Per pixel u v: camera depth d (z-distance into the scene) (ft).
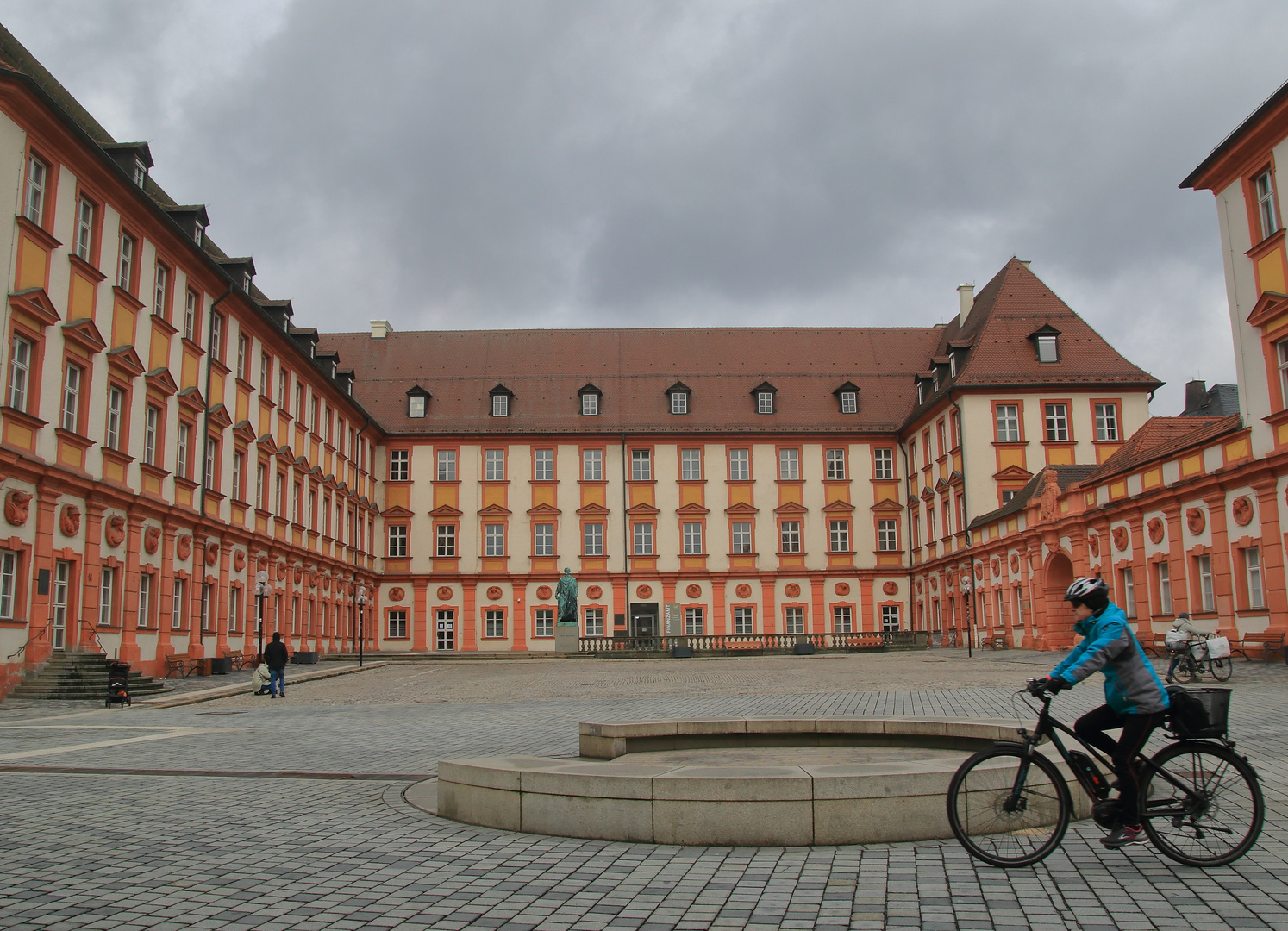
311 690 102.53
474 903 23.86
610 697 88.17
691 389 224.53
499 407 219.00
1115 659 25.90
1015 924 21.59
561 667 139.64
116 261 102.63
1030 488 158.51
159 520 111.34
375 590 211.41
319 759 48.85
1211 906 22.58
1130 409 183.42
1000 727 40.01
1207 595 110.52
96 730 63.46
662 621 211.82
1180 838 26.12
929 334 238.07
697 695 87.40
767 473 217.36
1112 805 26.13
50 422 90.43
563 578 177.78
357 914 23.11
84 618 95.66
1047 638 145.28
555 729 60.85
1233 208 107.04
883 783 29.22
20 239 86.17
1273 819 30.63
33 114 86.79
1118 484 127.24
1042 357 186.39
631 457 217.56
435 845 29.81
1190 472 111.96
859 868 26.18
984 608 172.55
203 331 123.95
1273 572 98.02
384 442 214.90
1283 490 96.73
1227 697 26.05
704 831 29.19
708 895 24.09
